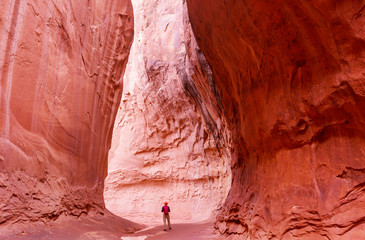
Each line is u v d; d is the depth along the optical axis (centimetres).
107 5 1202
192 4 863
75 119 910
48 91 762
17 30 643
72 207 789
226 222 682
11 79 616
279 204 476
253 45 581
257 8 520
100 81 1127
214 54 818
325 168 419
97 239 659
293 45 468
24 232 535
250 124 617
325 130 427
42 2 747
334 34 385
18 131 626
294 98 473
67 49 880
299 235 420
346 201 374
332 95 401
